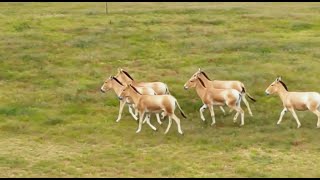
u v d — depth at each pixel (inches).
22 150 943.0
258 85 1368.1
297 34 2044.8
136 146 968.9
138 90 1127.6
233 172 834.2
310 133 1013.8
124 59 1664.6
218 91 1080.8
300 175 816.9
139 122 1064.2
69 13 2578.7
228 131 1044.5
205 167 858.8
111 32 2022.6
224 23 2277.3
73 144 985.5
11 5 3120.1
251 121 1109.1
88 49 1770.4
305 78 1414.9
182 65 1577.3
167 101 1023.0
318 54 1660.9
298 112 1145.4
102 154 920.3
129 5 3137.3
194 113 1185.4
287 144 968.3
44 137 1020.5
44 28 2095.2
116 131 1057.5
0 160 880.3
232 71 1475.1
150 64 1595.7
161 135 1027.3
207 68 1508.4
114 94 1307.8
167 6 3031.5
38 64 1578.5
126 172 836.6
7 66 1544.0
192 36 1993.1
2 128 1068.5
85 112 1189.1
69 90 1332.4
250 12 2603.3
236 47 1772.9
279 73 1455.5
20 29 2068.2
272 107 1211.2
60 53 1713.8
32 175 816.9
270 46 1780.3
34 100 1258.6
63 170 840.9
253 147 956.6
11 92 1323.8
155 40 1907.0
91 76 1475.1
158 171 840.3
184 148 955.3
